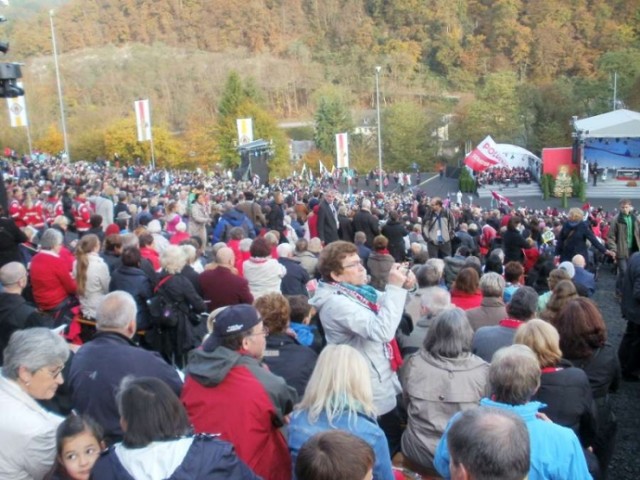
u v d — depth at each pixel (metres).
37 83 94.88
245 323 3.65
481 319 5.83
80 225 16.12
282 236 14.27
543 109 77.94
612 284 13.23
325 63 126.94
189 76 103.19
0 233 8.45
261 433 3.52
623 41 109.00
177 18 132.00
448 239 14.41
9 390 3.52
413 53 129.75
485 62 120.44
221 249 7.24
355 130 90.31
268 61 116.31
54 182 30.56
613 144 48.66
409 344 5.55
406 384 4.25
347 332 4.50
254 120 74.81
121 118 83.31
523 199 49.66
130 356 4.14
